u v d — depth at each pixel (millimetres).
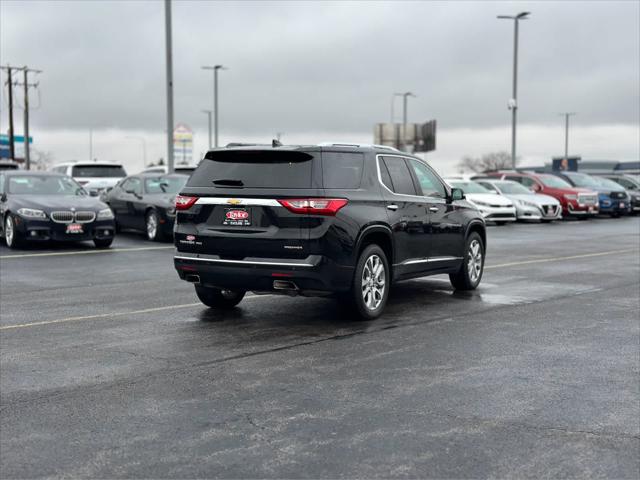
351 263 8109
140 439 4629
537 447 4500
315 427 4848
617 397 5535
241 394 5586
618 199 33594
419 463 4242
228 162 8305
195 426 4867
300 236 7816
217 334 7742
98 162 29219
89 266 13562
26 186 17359
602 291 10750
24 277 12078
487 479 4027
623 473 4117
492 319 8578
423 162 9969
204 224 8258
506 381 5957
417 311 9102
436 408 5258
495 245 18797
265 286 8031
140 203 19172
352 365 6453
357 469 4156
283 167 8031
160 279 11914
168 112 27625
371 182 8602
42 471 4137
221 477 4051
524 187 30703
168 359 6668
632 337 7609
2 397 5508
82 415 5094
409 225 9148
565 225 28125
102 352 6934
